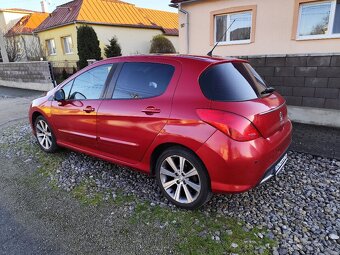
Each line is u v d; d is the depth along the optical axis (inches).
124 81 129.9
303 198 122.4
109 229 106.0
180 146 109.3
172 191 119.2
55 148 177.5
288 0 322.3
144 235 101.9
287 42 336.5
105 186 137.0
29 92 512.4
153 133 114.1
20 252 96.1
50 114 166.9
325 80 206.5
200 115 101.5
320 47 316.8
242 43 372.5
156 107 113.2
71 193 132.5
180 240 98.5
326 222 105.8
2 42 685.9
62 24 751.7
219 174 100.0
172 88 112.4
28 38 979.9
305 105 219.9
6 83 625.6
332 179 138.3
